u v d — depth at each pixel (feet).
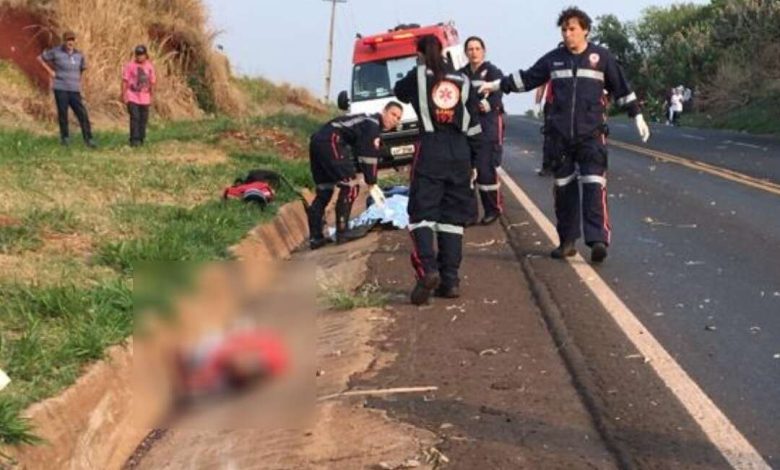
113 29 70.90
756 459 15.01
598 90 28.48
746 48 145.28
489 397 17.87
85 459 16.06
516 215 38.88
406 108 57.47
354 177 35.42
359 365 19.95
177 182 40.57
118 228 29.78
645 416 16.74
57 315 20.48
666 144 81.71
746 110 129.90
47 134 56.34
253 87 124.77
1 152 42.75
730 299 24.73
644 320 22.74
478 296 25.27
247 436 16.52
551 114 28.99
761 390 18.04
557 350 20.57
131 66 53.01
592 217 28.76
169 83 79.82
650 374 18.85
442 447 15.72
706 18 210.18
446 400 17.79
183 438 16.83
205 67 88.12
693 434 15.98
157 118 75.72
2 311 20.44
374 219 36.47
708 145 79.97
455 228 24.94
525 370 19.30
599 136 28.63
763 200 42.78
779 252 30.76
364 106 59.26
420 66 24.32
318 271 28.17
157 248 26.25
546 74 28.78
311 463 15.42
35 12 66.95
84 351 17.89
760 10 141.59
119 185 38.09
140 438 16.93
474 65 36.35
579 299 24.64
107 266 25.13
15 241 26.40
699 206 41.16
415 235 24.29
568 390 18.15
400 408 17.48
